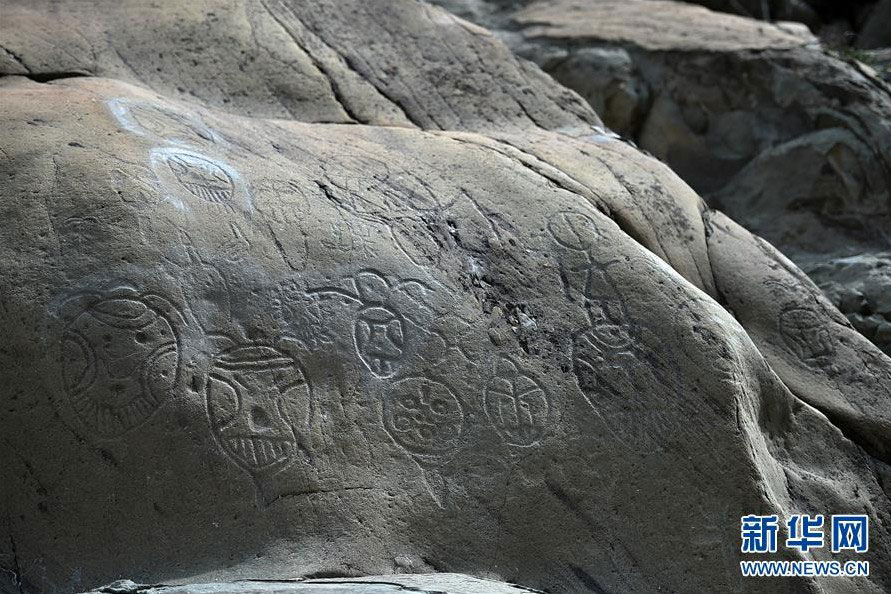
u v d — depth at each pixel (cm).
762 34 579
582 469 316
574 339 334
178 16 432
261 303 309
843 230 515
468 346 325
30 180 310
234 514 288
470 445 313
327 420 303
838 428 369
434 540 301
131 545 283
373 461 304
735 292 396
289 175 346
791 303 395
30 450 285
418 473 306
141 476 286
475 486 309
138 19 428
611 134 442
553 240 354
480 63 461
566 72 581
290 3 454
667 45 566
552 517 311
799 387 377
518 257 348
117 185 312
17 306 290
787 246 521
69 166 314
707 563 310
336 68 439
